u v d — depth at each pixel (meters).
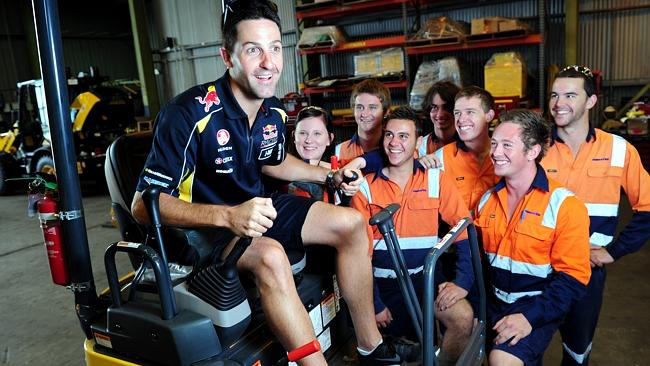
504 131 1.66
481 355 1.63
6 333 3.05
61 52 1.56
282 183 1.96
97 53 12.50
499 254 1.76
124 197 1.79
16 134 8.05
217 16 9.44
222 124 1.54
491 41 4.98
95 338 1.55
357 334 1.70
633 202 1.88
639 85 5.99
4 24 11.00
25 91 7.79
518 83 4.67
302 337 1.35
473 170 2.18
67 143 1.59
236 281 1.35
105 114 7.48
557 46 5.89
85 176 7.30
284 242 1.67
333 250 1.73
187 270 1.52
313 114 2.40
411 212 1.94
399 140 1.86
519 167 1.68
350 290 1.64
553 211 1.65
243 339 1.46
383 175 1.97
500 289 1.78
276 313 1.37
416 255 1.95
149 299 1.50
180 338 1.32
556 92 1.88
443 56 6.26
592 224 1.91
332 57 7.02
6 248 4.89
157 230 1.34
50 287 3.77
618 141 1.88
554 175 1.95
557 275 1.66
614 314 2.74
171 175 1.47
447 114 2.49
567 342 1.96
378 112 2.48
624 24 5.90
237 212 1.30
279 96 8.76
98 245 4.71
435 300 1.88
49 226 1.61
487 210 1.82
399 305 1.97
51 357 2.74
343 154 2.70
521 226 1.69
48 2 1.51
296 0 6.37
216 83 1.55
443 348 1.86
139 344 1.42
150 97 8.97
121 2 12.66
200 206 1.39
